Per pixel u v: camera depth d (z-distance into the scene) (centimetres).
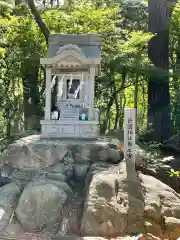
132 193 536
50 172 635
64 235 498
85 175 634
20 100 1304
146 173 658
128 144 590
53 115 739
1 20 1138
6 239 486
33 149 653
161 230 499
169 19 1170
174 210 529
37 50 1217
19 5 1260
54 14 1216
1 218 521
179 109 1133
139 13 1488
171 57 1356
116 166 617
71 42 757
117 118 1503
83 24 1209
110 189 528
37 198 542
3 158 666
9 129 1186
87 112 749
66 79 769
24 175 644
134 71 1230
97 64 714
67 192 576
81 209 545
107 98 1436
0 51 1088
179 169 782
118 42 1260
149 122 1156
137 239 452
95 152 655
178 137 1062
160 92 1148
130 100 1861
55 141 691
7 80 1283
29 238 491
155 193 552
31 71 1224
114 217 491
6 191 585
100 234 477
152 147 973
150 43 1183
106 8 1389
